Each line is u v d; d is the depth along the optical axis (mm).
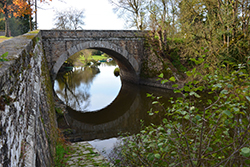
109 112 14297
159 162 3127
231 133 3508
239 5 11625
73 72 34812
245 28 11570
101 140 9375
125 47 19562
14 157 1870
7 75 2053
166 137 2891
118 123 11781
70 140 9398
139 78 21375
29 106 3287
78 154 6633
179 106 2990
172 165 2658
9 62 2367
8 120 1863
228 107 2486
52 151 5215
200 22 14312
